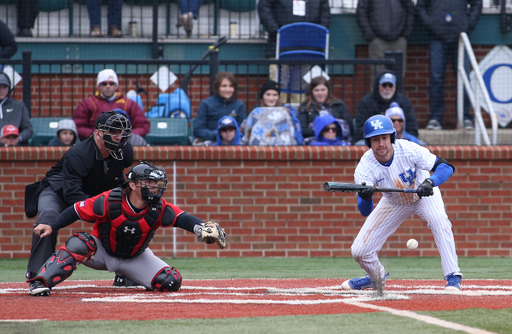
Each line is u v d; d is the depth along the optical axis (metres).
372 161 17.95
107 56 43.16
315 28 39.50
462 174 34.78
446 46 39.59
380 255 34.50
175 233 34.06
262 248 34.34
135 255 18.03
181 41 43.19
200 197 34.25
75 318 12.83
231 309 14.07
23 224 33.94
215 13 43.31
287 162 34.44
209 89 38.53
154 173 16.50
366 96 35.88
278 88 36.53
